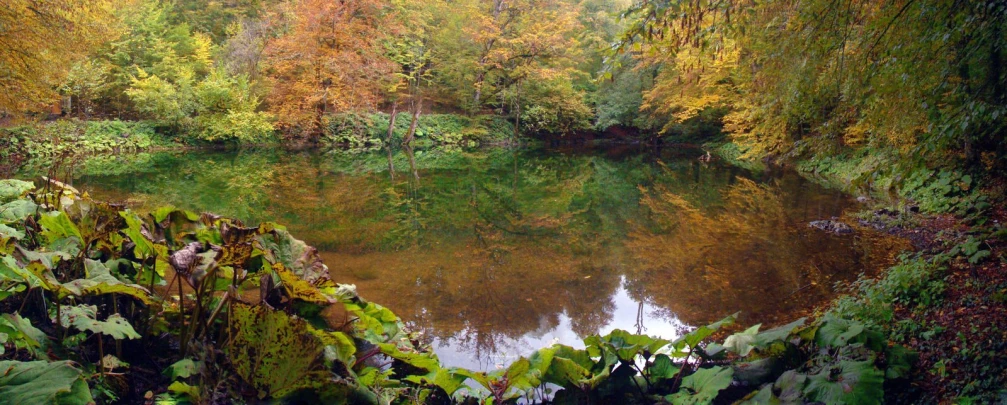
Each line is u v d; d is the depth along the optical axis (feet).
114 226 10.39
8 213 13.35
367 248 23.54
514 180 51.03
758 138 47.65
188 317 10.87
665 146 95.76
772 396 9.10
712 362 11.25
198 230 11.35
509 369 9.39
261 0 97.14
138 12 74.49
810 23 14.96
